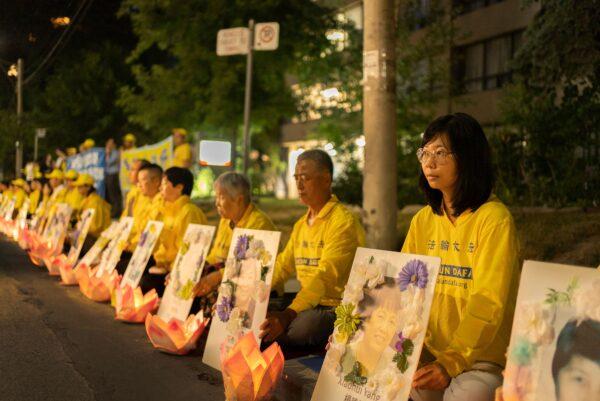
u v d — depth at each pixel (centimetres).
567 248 782
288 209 1986
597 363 239
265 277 449
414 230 377
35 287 866
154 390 450
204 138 1775
